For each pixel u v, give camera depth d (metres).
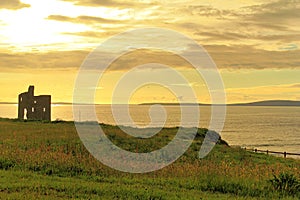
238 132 148.88
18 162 22.44
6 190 15.74
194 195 16.36
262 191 17.83
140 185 18.20
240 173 21.95
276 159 37.62
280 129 166.00
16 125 50.47
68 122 55.19
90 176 20.28
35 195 14.88
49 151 27.12
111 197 15.28
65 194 15.47
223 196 16.66
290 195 17.55
